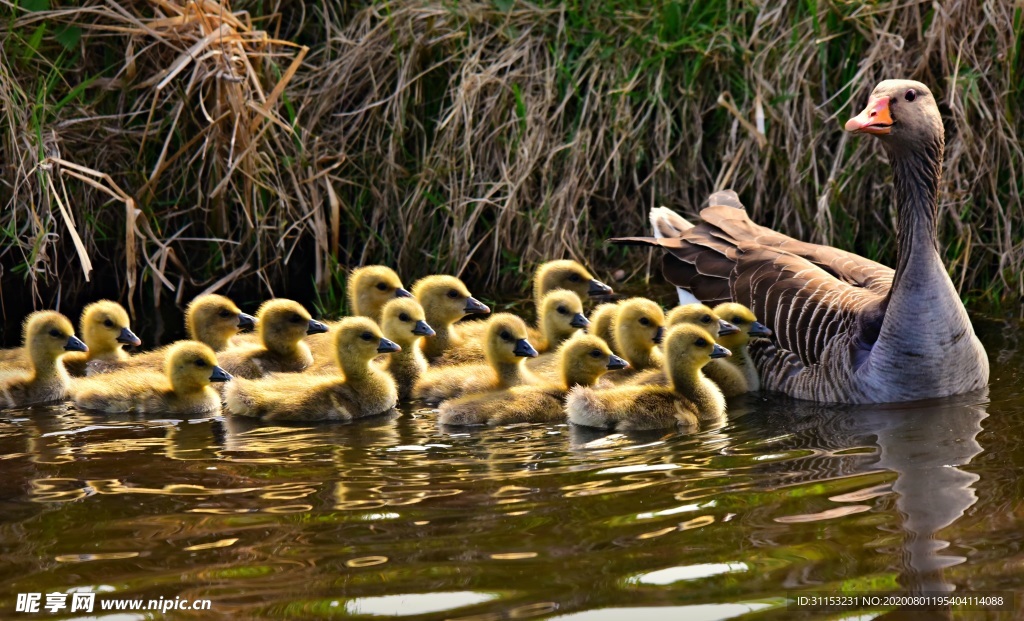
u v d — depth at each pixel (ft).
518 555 26.07
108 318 43.80
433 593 24.38
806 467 31.83
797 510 28.43
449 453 34.40
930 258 38.09
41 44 52.49
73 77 53.52
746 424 37.42
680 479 31.01
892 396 38.63
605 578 24.97
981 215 52.90
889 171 53.78
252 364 43.57
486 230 55.47
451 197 54.44
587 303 51.96
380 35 56.44
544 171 55.11
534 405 38.70
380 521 28.27
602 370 40.78
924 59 53.26
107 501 30.12
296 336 44.11
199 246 54.44
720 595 24.12
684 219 51.67
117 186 51.29
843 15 54.65
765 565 25.40
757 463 32.40
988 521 27.43
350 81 56.34
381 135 56.18
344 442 35.91
